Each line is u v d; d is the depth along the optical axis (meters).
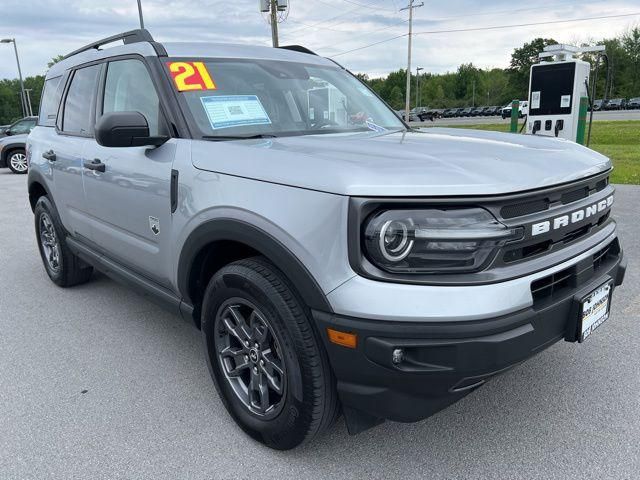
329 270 1.96
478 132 3.25
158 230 2.85
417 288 1.87
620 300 4.03
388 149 2.34
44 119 4.70
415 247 1.87
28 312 4.23
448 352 1.87
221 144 2.54
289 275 2.09
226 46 3.32
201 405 2.87
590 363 3.15
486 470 2.30
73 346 3.61
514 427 2.59
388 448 2.47
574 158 2.50
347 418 2.16
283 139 2.69
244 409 2.55
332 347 2.01
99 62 3.67
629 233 5.77
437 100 108.00
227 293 2.41
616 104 63.81
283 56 3.49
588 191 2.40
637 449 2.40
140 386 3.07
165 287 3.06
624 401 2.77
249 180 2.25
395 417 2.02
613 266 2.52
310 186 2.02
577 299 2.17
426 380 1.91
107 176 3.25
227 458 2.43
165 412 2.81
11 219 8.22
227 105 2.88
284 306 2.14
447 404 2.03
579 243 2.30
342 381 2.07
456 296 1.86
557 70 8.84
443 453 2.42
